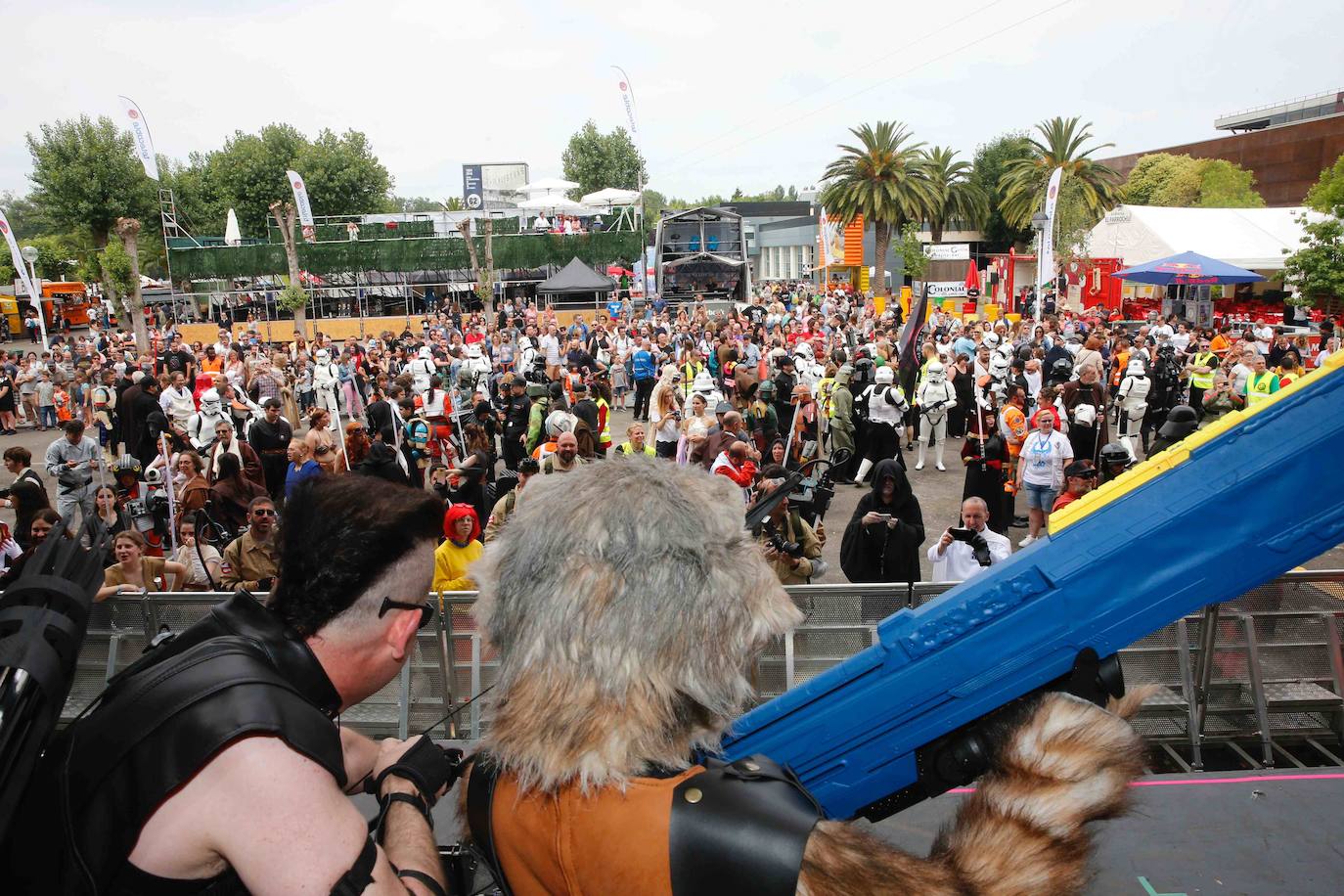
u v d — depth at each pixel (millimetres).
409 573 1211
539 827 947
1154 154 64250
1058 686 1114
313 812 977
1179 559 1068
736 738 1262
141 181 47406
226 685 1023
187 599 5324
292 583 1180
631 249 37281
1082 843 936
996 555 6113
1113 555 1078
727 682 942
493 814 1027
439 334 26375
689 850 846
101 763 1002
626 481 988
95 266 48031
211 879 984
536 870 956
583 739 890
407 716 5121
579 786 900
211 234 53625
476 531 5902
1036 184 44219
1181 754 4867
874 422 12711
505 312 34625
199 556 6836
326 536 1173
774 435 12180
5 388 20844
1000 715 1131
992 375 16594
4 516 12828
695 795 882
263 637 1145
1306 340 19859
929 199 43969
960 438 16375
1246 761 4770
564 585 923
